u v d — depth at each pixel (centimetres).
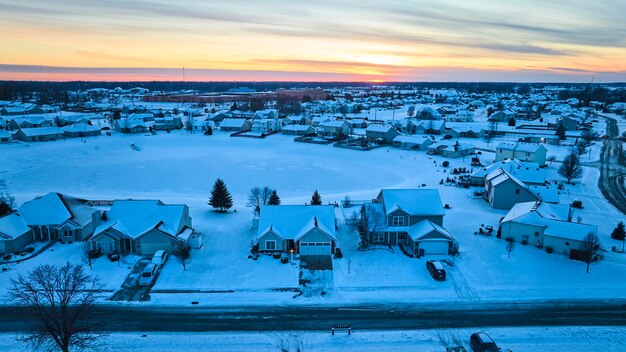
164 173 9019
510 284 4038
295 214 4928
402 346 3119
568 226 4659
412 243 4719
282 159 10506
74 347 3072
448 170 9081
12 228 4703
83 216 5153
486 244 4894
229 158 10644
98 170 9256
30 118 14812
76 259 4503
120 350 3056
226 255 4641
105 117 18400
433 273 4138
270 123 15062
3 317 3472
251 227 5359
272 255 4634
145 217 4838
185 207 5038
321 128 15438
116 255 4506
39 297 3706
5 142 11712
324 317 3509
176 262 4453
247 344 3141
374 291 3931
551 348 3086
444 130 14488
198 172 9112
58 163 9881
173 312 3566
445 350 3069
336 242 4659
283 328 3350
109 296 3800
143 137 13500
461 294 3869
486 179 6856
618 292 3900
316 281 4106
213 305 3681
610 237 5144
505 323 3416
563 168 8112
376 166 9619
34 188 7719
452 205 6456
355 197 6988
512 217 5056
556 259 4516
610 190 7412
